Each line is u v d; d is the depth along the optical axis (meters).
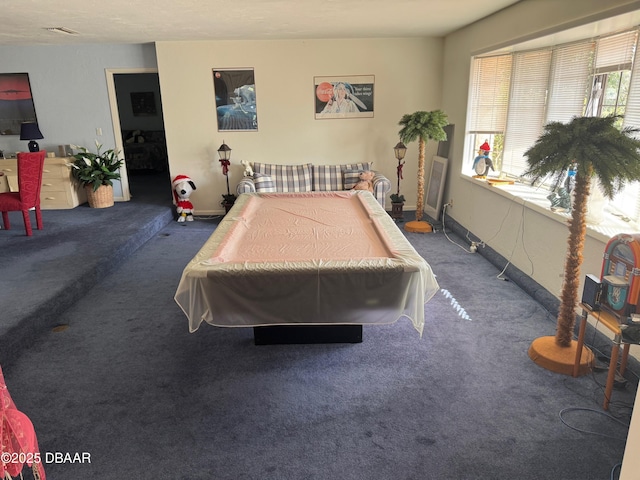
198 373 2.75
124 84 10.02
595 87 3.59
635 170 2.23
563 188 3.39
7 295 3.50
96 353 2.99
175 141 6.41
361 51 6.14
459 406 2.40
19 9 3.93
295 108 6.32
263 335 3.04
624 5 2.74
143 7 3.91
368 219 3.43
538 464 2.01
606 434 2.18
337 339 3.05
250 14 4.31
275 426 2.28
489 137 5.35
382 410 2.38
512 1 3.98
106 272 4.36
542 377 2.63
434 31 5.63
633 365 2.54
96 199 6.48
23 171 4.96
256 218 3.50
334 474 1.97
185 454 2.10
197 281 2.37
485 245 4.83
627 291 2.16
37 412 2.41
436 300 3.68
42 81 6.54
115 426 2.30
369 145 6.50
